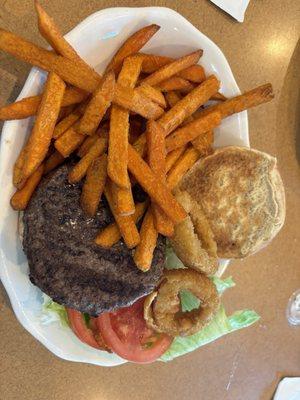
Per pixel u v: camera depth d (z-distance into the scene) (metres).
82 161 0.30
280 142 0.44
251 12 0.41
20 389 0.38
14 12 0.32
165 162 0.32
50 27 0.27
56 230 0.30
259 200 0.38
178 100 0.34
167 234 0.32
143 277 0.32
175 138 0.33
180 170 0.34
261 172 0.37
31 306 0.33
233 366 0.48
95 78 0.29
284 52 0.43
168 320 0.36
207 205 0.37
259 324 0.48
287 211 0.46
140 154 0.31
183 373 0.45
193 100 0.32
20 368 0.37
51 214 0.30
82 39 0.30
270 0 0.41
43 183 0.30
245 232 0.38
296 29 0.43
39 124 0.28
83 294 0.30
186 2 0.38
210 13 0.39
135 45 0.31
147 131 0.30
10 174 0.30
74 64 0.28
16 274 0.32
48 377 0.39
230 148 0.36
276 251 0.47
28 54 0.28
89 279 0.31
